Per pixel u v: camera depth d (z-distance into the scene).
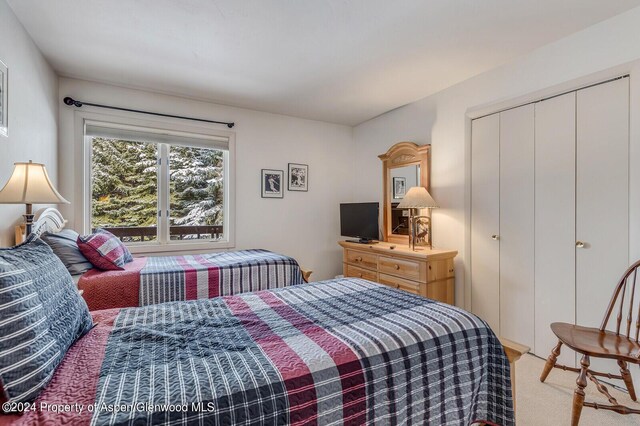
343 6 1.98
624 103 2.07
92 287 2.12
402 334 1.22
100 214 3.29
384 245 3.66
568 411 1.84
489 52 2.55
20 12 2.02
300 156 4.34
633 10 2.00
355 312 1.49
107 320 1.36
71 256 2.23
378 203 3.90
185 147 3.67
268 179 4.10
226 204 3.89
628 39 2.03
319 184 4.49
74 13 2.04
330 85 3.22
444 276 3.06
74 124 3.05
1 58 1.86
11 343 0.80
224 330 1.27
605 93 2.16
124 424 0.71
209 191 3.83
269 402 0.86
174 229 3.62
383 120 4.16
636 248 2.00
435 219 3.38
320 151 4.49
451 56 2.62
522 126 2.64
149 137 3.44
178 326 1.31
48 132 2.69
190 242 3.64
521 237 2.65
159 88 3.29
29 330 0.84
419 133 3.61
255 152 4.02
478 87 2.96
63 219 2.85
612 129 2.12
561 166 2.39
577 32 2.27
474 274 3.03
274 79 3.07
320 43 2.42
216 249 3.76
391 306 1.58
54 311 1.00
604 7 1.98
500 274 2.80
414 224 3.33
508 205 2.75
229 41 2.39
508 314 2.74
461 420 1.24
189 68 2.84
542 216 2.51
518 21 2.13
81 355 1.03
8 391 0.77
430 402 1.17
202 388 0.85
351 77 3.02
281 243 4.20
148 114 3.38
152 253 3.42
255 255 3.19
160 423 0.74
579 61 2.26
